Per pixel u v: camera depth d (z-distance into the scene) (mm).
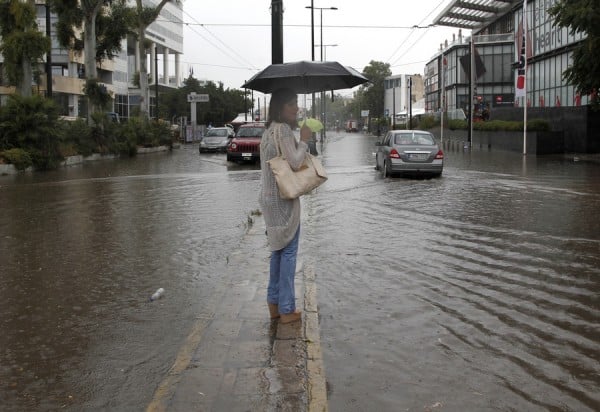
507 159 28984
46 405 4172
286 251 5438
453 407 4000
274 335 5219
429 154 19156
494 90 59031
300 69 6398
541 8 40188
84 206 13625
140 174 22484
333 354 4895
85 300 6551
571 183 17406
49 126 25562
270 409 3910
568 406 4012
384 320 5707
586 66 24344
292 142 5293
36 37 26812
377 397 4145
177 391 4168
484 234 9883
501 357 4824
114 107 72000
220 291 6664
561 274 7332
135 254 8711
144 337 5426
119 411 4070
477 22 59656
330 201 14062
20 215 12461
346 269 7664
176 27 95062
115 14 39875
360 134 103375
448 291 6652
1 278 7512
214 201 14266
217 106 79938
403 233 10039
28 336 5500
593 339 5203
